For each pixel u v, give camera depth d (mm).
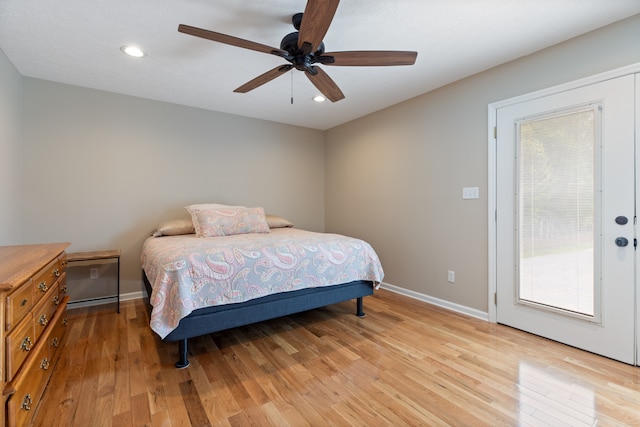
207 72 2676
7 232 2395
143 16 1872
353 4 1743
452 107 2895
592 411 1479
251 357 2025
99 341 2242
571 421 1413
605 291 1989
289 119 4152
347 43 2174
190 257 1916
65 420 1400
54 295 1824
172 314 1791
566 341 2178
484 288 2672
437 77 2770
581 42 2066
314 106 3600
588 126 2043
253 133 4082
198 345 2205
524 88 2369
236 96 3279
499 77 2529
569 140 2133
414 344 2211
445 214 2977
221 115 3826
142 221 3334
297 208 4496
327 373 1831
